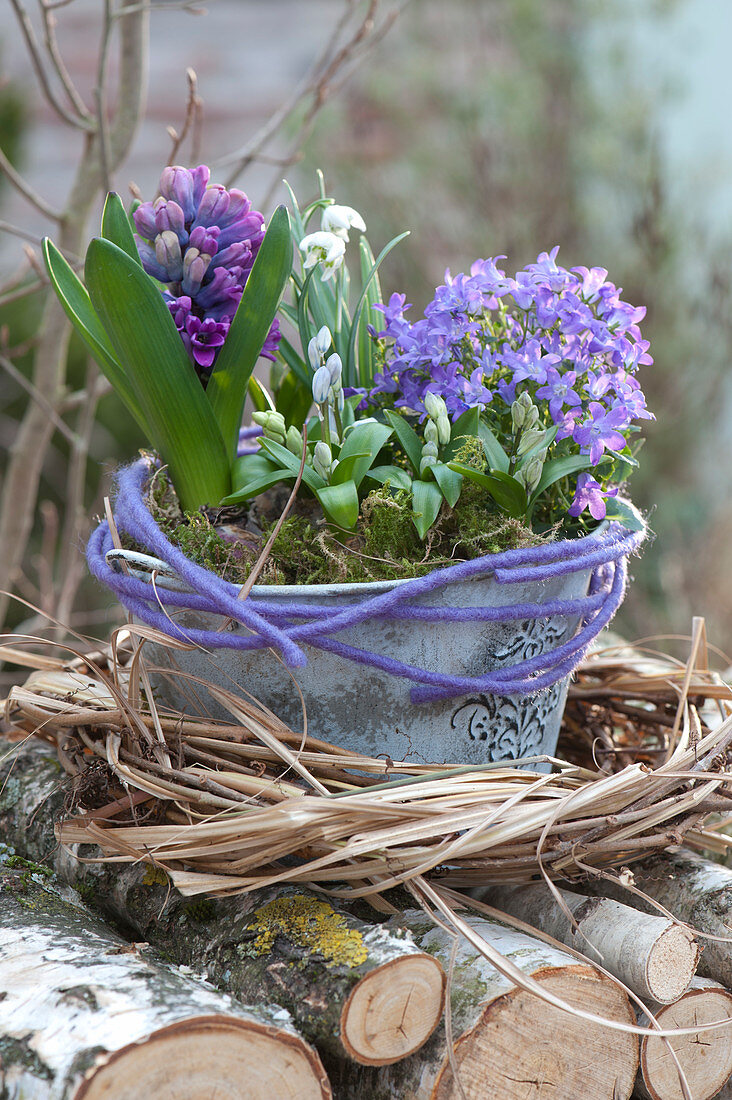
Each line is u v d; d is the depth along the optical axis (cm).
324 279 117
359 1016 105
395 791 110
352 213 119
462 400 117
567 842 111
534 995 105
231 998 106
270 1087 104
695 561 284
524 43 371
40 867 120
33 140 342
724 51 374
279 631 108
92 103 387
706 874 117
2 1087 103
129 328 112
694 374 346
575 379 117
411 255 366
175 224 115
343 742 114
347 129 373
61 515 313
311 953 107
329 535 114
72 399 169
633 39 371
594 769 128
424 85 368
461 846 108
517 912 117
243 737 112
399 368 119
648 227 326
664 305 345
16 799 124
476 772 113
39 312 292
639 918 111
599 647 139
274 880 109
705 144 379
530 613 113
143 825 114
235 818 108
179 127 414
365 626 111
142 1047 102
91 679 124
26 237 152
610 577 120
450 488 113
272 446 116
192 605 111
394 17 155
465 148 368
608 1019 106
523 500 115
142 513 112
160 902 114
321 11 432
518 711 117
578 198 367
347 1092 110
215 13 423
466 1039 106
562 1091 108
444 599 112
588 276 118
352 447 114
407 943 106
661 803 112
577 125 364
